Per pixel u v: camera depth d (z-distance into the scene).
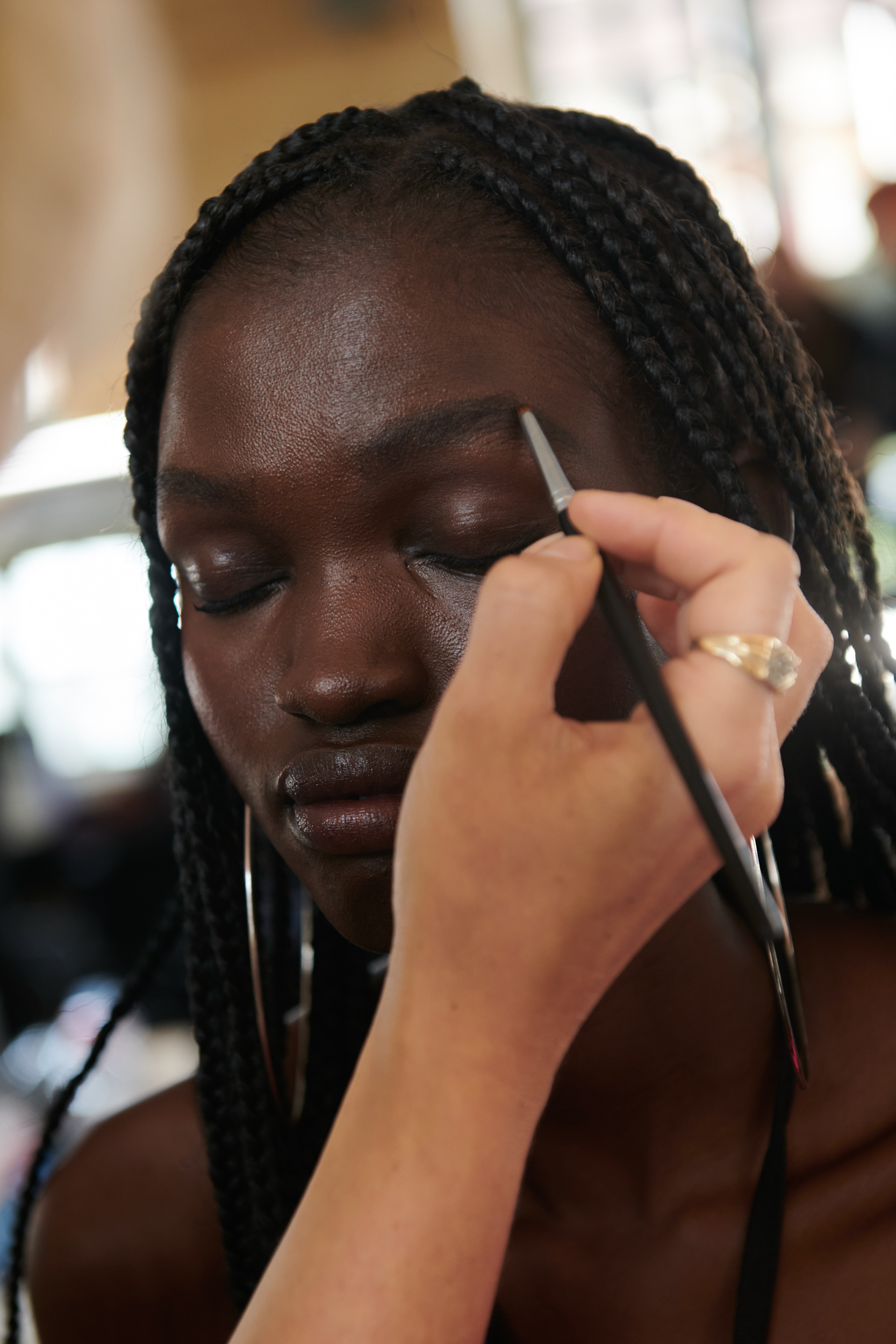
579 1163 0.70
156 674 0.84
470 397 0.55
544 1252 0.70
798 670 0.45
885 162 3.41
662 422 0.61
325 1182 0.44
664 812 0.39
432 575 0.56
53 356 1.09
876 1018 0.71
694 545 0.42
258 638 0.60
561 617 0.40
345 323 0.56
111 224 1.08
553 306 0.58
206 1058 0.79
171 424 0.60
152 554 0.74
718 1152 0.69
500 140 0.64
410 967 0.43
